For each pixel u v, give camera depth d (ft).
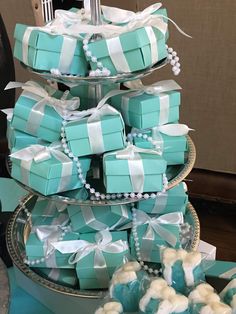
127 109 2.95
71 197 2.72
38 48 2.55
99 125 2.66
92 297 2.76
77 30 2.61
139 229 3.09
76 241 2.95
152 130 3.02
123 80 2.55
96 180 2.87
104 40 2.48
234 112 5.44
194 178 6.03
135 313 2.38
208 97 5.46
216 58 5.19
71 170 2.70
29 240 3.00
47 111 2.84
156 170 2.66
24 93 2.99
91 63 2.56
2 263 3.05
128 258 2.79
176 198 3.16
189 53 5.27
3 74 4.10
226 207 6.03
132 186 2.68
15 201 3.87
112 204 2.66
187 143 3.34
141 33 2.48
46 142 2.92
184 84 5.48
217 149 5.77
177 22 5.15
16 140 2.93
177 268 2.43
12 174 2.90
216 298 2.25
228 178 5.90
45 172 2.64
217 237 5.61
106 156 2.69
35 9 3.92
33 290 3.17
